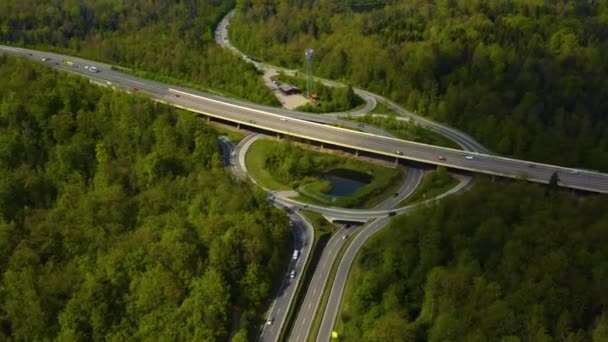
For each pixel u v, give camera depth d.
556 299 171.00
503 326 165.25
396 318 173.62
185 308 185.50
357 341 177.62
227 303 188.50
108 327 188.38
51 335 188.62
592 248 192.12
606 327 157.75
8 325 195.75
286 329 188.62
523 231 198.38
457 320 169.75
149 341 180.12
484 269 191.88
